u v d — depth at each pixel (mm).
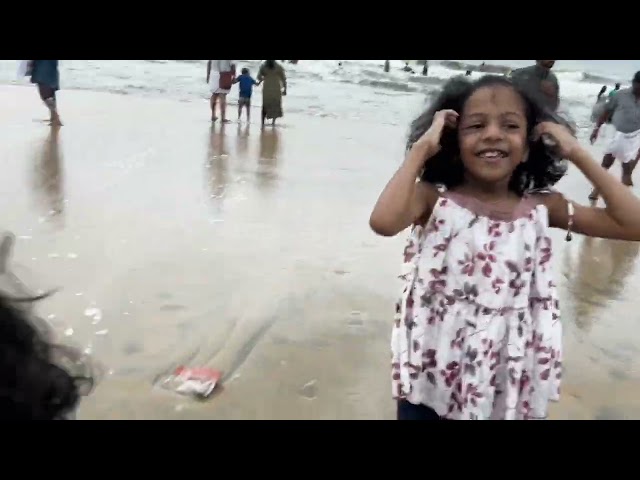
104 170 7902
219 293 4617
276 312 4371
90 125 10891
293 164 9109
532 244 2334
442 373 2352
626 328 4527
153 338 3928
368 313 4453
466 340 2316
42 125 10500
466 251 2320
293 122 13633
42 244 5316
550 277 2373
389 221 2279
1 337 1223
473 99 2338
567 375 3826
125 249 5340
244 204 6895
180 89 17547
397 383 2412
